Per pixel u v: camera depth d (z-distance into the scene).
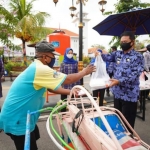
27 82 1.59
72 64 4.15
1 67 4.67
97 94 4.53
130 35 2.39
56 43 5.07
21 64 12.10
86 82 9.89
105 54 2.85
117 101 2.74
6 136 3.31
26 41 11.90
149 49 5.31
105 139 1.39
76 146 1.70
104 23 3.80
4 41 11.92
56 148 2.86
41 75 1.56
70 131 1.93
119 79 2.46
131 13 3.34
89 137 1.61
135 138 1.89
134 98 2.52
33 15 11.27
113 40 9.44
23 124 1.66
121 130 2.10
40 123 3.87
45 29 11.70
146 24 3.90
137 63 2.37
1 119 1.70
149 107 4.97
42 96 1.81
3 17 10.34
